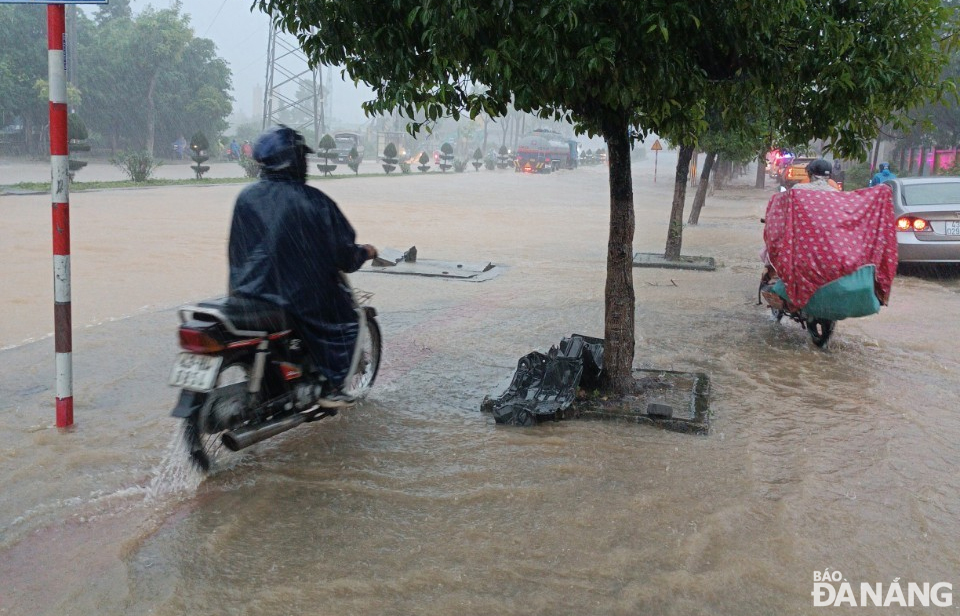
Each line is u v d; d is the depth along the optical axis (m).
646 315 8.61
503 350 6.99
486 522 3.75
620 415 5.16
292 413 4.55
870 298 6.68
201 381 4.04
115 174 37.44
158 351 6.56
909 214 11.13
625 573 3.32
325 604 3.07
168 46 53.31
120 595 3.11
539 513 3.85
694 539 3.60
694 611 3.07
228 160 60.38
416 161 67.50
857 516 3.90
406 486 4.13
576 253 13.79
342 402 4.72
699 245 15.71
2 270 10.01
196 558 3.39
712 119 11.20
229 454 4.54
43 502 3.88
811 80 5.10
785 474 4.39
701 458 4.58
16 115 48.66
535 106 4.62
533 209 23.66
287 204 4.41
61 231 4.73
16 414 5.08
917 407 5.64
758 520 3.82
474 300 9.24
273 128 4.56
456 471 4.33
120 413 5.13
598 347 5.96
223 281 9.83
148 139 55.03
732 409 5.50
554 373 5.34
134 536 3.56
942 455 4.73
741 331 7.92
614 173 5.34
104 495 3.98
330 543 3.54
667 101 5.04
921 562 3.49
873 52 4.88
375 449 4.64
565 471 4.35
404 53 4.58
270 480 4.18
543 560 3.41
